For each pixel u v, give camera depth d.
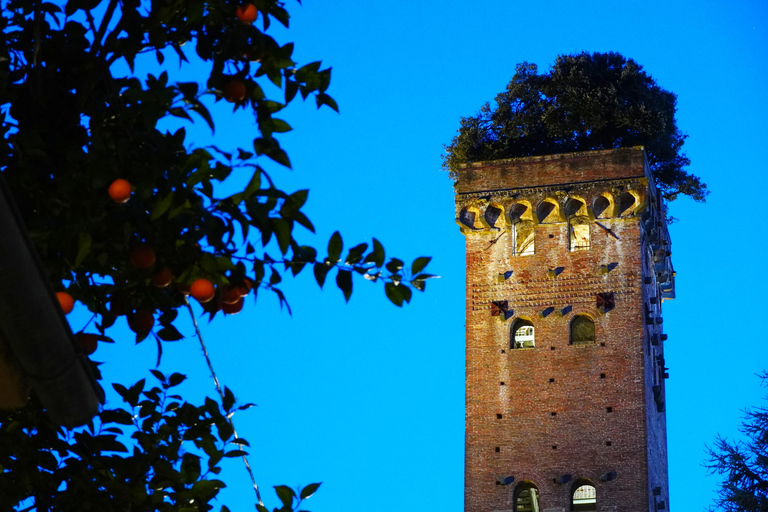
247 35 9.76
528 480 59.50
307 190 9.22
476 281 63.84
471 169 65.44
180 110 9.08
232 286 9.25
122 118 9.06
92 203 8.82
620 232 62.84
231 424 10.59
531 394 61.06
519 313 62.69
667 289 70.50
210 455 10.47
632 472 58.38
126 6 9.62
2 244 7.05
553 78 68.06
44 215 9.12
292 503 9.88
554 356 61.47
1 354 7.75
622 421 59.41
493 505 59.44
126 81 9.66
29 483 10.08
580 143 68.81
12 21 9.95
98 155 8.74
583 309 61.91
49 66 9.48
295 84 9.91
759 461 55.69
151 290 9.88
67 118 9.41
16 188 9.06
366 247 9.34
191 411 10.58
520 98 68.38
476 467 60.34
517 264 63.59
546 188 63.88
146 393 10.61
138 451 10.29
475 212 64.94
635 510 57.66
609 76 69.00
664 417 66.69
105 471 10.22
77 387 8.18
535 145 69.19
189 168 9.04
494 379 61.81
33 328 7.54
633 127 67.19
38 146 8.91
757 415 56.91
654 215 65.62
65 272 9.70
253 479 10.42
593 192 63.34
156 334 10.05
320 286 9.30
